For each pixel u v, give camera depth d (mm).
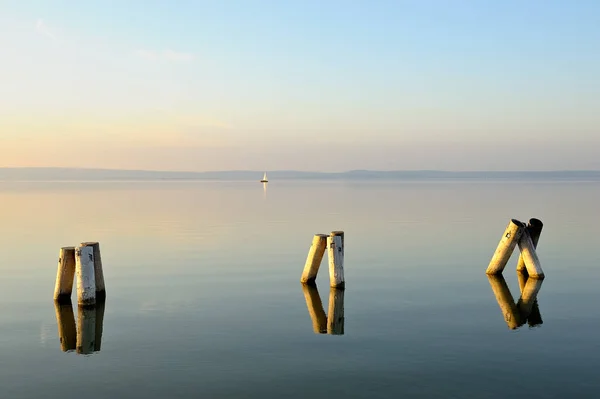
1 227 36281
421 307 15328
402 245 28047
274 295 17109
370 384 9633
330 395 9195
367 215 45906
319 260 18875
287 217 44469
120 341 12273
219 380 9875
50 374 10227
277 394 9242
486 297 16547
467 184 153625
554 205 55625
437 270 21156
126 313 14859
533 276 19219
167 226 37375
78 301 15000
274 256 24938
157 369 10445
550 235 31078
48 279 19766
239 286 18500
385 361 10781
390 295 16906
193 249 27000
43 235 32188
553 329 12984
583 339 12156
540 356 11000
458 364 10578
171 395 9234
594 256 24000
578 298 16328
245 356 11164
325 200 70062
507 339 12188
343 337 12453
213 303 16000
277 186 148750
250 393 9297
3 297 16891
